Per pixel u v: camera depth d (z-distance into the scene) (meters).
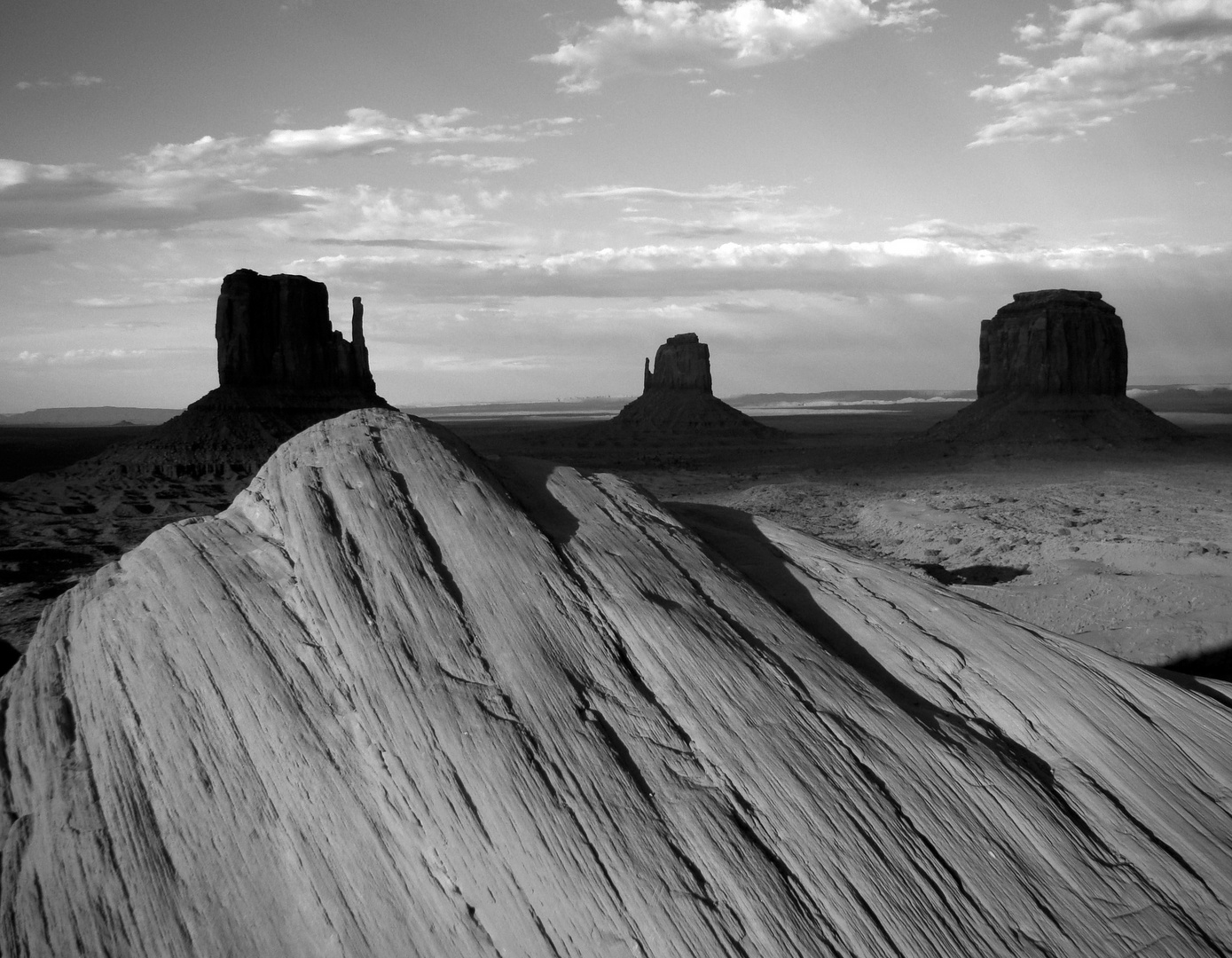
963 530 32.94
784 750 7.32
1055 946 6.68
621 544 9.23
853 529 36.38
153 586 8.08
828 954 6.19
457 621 7.66
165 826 6.60
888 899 6.57
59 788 6.83
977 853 7.09
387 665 7.22
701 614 8.52
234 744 6.95
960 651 9.59
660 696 7.59
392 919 6.15
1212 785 8.46
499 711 7.04
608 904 6.16
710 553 10.12
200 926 6.13
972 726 8.59
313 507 8.40
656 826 6.57
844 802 7.07
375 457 9.13
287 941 6.10
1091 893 7.10
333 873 6.33
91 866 6.39
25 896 6.29
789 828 6.81
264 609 7.71
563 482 10.36
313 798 6.63
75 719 7.31
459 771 6.66
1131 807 8.07
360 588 7.76
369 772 6.71
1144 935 6.90
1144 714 9.12
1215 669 16.95
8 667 16.48
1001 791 7.64
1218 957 6.96
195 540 8.56
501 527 8.63
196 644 7.53
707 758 7.15
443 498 8.79
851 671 8.61
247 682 7.23
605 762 6.88
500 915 6.14
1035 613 20.50
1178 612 19.50
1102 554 26.84
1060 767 8.30
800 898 6.42
